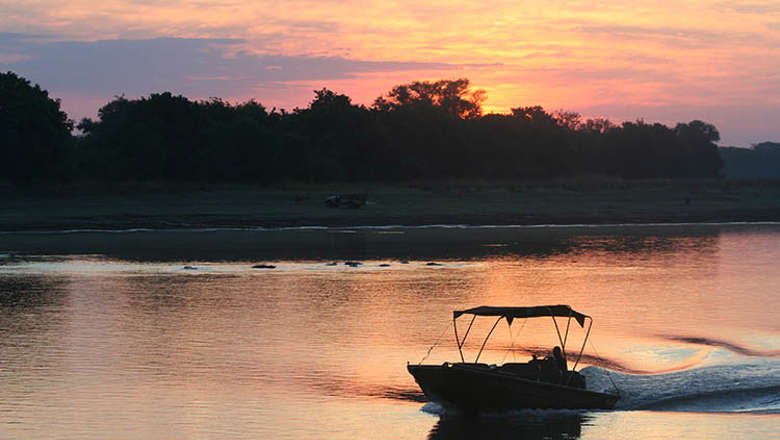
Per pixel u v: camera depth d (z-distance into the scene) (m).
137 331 26.42
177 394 19.38
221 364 22.20
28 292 34.34
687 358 23.08
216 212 71.12
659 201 87.12
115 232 61.81
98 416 17.66
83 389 19.69
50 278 38.53
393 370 21.70
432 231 65.56
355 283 37.31
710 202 87.25
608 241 58.28
